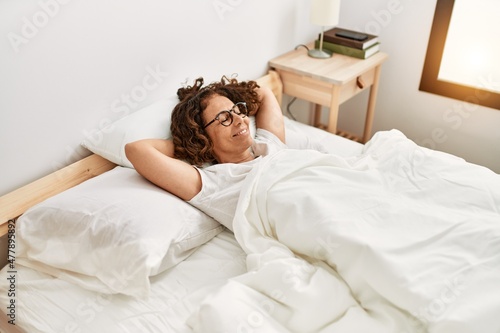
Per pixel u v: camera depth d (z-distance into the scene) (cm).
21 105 120
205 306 93
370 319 96
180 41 159
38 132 127
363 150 167
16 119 121
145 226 108
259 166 125
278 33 207
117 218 108
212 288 108
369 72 214
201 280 112
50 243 112
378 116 254
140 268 101
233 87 158
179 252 116
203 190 126
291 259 104
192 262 117
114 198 115
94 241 107
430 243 107
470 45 205
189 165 132
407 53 225
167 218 114
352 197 117
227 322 90
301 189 118
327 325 97
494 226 109
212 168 133
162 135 143
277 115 167
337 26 246
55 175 132
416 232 109
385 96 245
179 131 141
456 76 216
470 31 203
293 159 130
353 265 102
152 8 144
